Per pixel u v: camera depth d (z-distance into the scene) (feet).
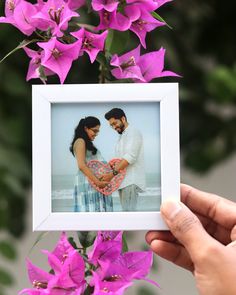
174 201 3.52
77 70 7.46
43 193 3.54
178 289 9.15
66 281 3.60
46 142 3.55
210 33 8.22
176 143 3.54
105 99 3.56
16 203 7.06
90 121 3.59
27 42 3.77
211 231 4.43
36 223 3.53
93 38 3.76
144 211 3.55
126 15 3.84
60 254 3.68
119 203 3.56
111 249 3.70
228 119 8.07
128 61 3.93
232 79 7.33
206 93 7.97
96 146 3.58
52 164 3.57
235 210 4.27
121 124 3.59
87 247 3.79
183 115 8.00
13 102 7.18
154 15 3.95
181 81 7.96
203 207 4.37
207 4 8.20
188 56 8.08
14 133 7.02
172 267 9.16
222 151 8.07
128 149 3.58
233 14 8.24
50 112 3.57
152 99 3.56
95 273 3.57
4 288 6.48
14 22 3.82
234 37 8.27
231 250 3.54
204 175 8.27
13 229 7.29
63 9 3.72
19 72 7.22
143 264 3.74
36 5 3.81
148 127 3.58
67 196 3.56
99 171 3.57
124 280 3.70
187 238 3.56
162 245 4.15
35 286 3.69
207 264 3.53
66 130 3.59
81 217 3.54
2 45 7.15
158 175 3.57
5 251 6.58
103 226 3.53
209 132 8.03
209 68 8.21
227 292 3.49
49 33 3.79
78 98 3.56
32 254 8.53
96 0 3.78
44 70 3.81
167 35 7.82
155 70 3.98
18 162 6.77
